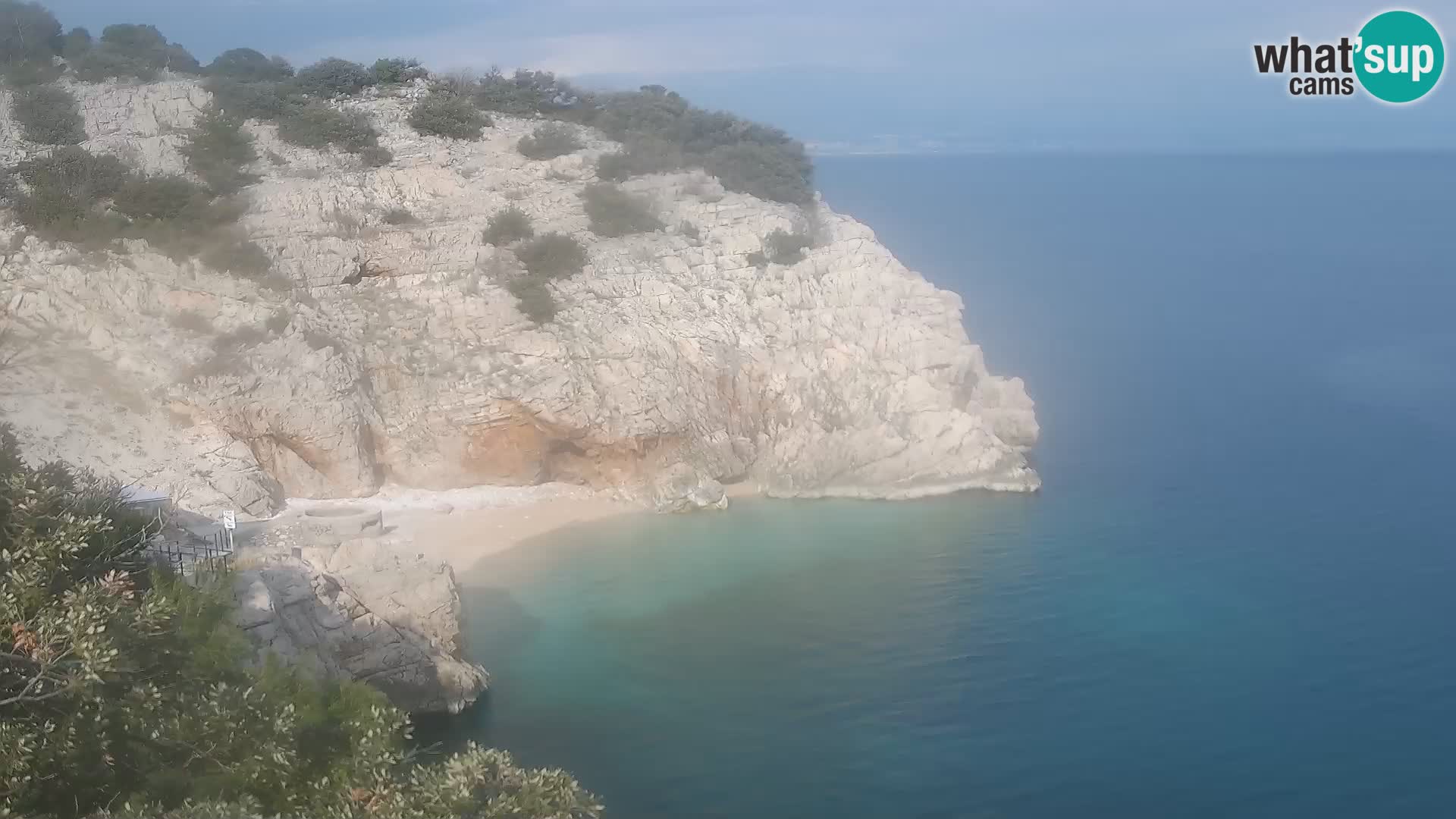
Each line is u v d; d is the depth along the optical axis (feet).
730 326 213.87
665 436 200.64
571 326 204.03
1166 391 260.21
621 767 121.39
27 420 165.68
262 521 168.96
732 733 127.44
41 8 248.11
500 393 194.80
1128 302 366.43
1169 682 136.77
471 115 248.32
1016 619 152.56
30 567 79.05
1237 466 209.97
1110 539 178.09
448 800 79.77
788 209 243.81
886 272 231.09
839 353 214.48
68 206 192.44
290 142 228.84
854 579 165.68
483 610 156.46
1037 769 121.19
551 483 202.49
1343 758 122.83
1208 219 565.53
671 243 225.97
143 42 260.83
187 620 89.45
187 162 214.07
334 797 81.82
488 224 218.18
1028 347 305.53
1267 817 114.01
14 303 179.11
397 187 223.10
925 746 125.08
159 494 150.00
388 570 137.59
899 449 201.57
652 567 170.81
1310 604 155.63
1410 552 171.42
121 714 78.43
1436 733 127.03
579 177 237.66
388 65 269.23
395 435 194.39
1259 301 363.76
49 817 71.20
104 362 177.99
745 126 271.49
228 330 187.42
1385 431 230.07
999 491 199.82
